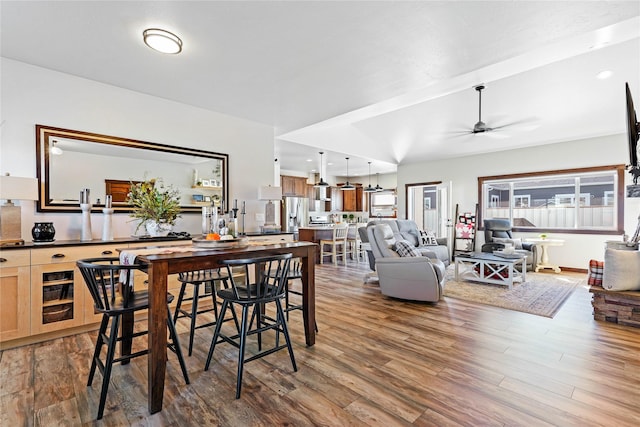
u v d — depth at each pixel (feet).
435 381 6.37
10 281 7.72
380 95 11.43
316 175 33.60
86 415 5.30
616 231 17.65
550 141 19.58
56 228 9.57
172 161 12.09
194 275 8.74
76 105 9.89
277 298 6.85
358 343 8.24
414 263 11.64
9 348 7.82
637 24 7.11
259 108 12.89
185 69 9.37
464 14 6.69
